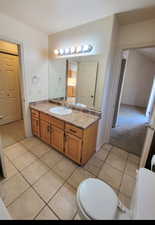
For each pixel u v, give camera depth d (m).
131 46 1.93
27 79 2.33
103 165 1.94
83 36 2.00
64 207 1.27
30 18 1.86
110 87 2.25
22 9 1.61
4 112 3.29
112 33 1.70
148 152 1.62
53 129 2.09
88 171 1.79
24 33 2.07
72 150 1.86
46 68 2.66
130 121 4.20
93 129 1.92
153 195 0.79
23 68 2.21
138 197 0.77
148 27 1.74
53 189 1.47
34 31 2.22
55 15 1.74
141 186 0.85
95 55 1.93
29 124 2.64
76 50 2.11
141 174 0.95
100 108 2.03
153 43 1.74
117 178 1.70
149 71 6.08
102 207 0.89
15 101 3.49
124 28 1.93
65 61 2.38
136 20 1.77
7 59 3.05
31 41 2.22
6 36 1.84
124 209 0.92
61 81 2.53
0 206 0.81
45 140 2.38
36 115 2.41
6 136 2.71
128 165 1.98
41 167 1.82
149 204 0.73
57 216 1.18
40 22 1.97
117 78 2.18
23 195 1.38
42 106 2.50
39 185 1.52
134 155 2.26
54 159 2.01
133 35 1.88
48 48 2.60
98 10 1.56
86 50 1.99
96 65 1.95
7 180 1.56
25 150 2.23
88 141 1.83
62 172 1.75
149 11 1.52
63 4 1.47
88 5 1.47
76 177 1.67
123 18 1.74
